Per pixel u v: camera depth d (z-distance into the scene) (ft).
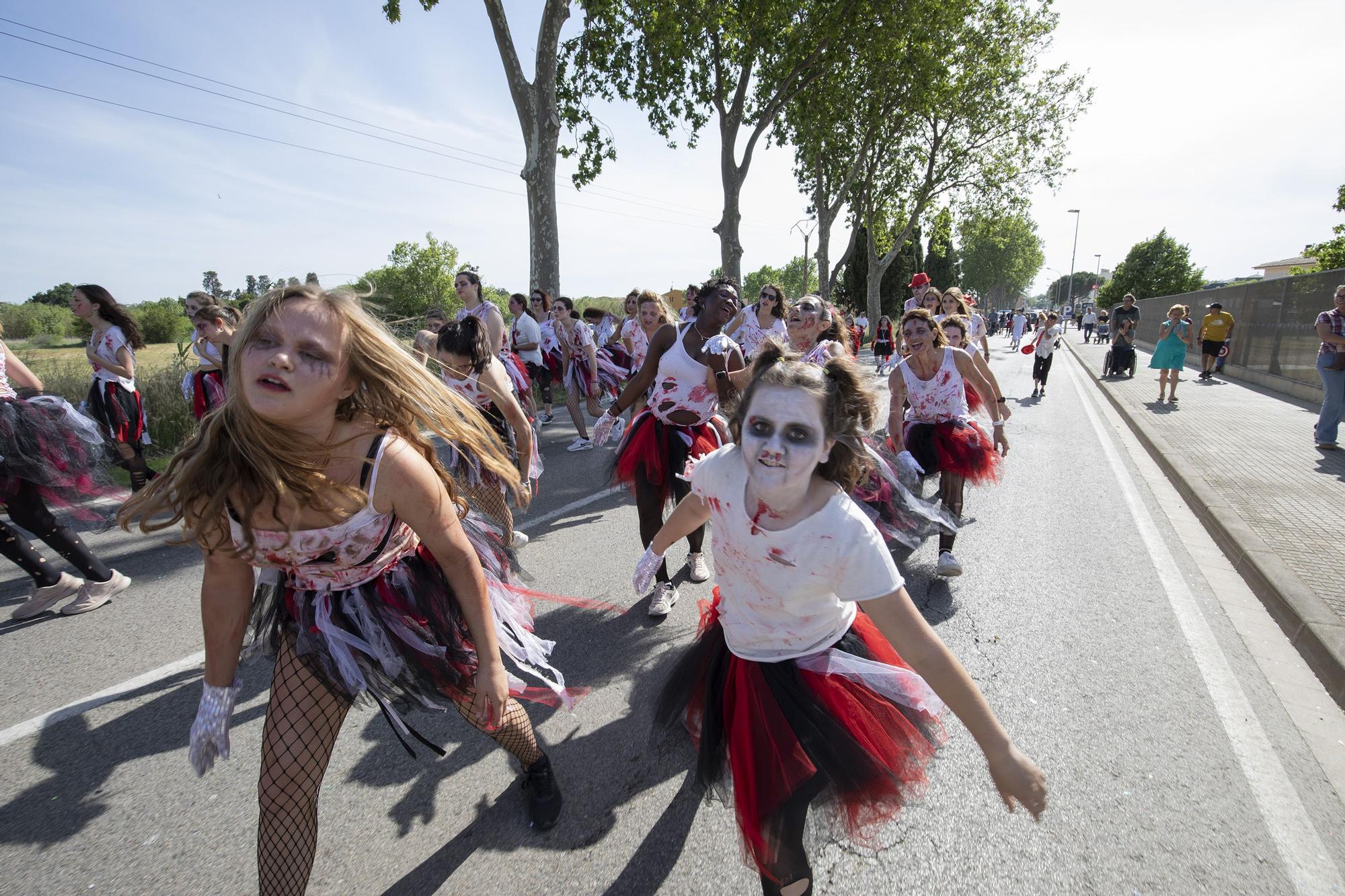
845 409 5.32
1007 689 10.60
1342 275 37.40
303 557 5.79
